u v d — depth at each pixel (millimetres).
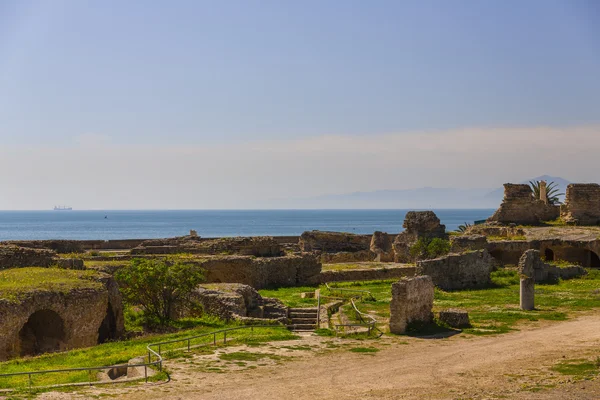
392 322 32906
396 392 22172
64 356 27625
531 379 23547
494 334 32469
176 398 20875
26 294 29453
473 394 21688
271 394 21734
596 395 21016
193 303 38375
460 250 59438
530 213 72062
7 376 22797
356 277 55906
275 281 53938
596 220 68812
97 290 32438
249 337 31172
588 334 31828
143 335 34188
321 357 27594
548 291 46312
